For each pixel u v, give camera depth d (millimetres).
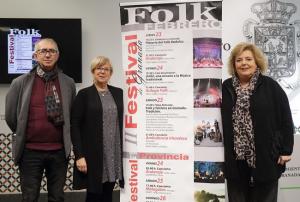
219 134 2270
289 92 3850
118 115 2504
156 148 2334
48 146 2516
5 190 3908
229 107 2270
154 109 2324
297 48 3861
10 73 3805
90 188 2400
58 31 3834
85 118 2475
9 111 2549
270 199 2314
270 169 2225
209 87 2254
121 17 2350
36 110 2494
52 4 3918
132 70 2352
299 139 3541
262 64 2326
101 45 3967
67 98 2570
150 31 2295
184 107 2279
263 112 2215
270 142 2234
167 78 2291
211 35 2229
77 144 2453
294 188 3531
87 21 3949
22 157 2516
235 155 2258
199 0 2215
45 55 2482
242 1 3834
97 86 2547
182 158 2295
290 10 3850
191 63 2256
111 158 2457
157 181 2342
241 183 2332
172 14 2258
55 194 2562
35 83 2533
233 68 2387
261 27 3838
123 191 2428
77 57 3855
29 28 3807
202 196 2285
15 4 3898
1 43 3787
